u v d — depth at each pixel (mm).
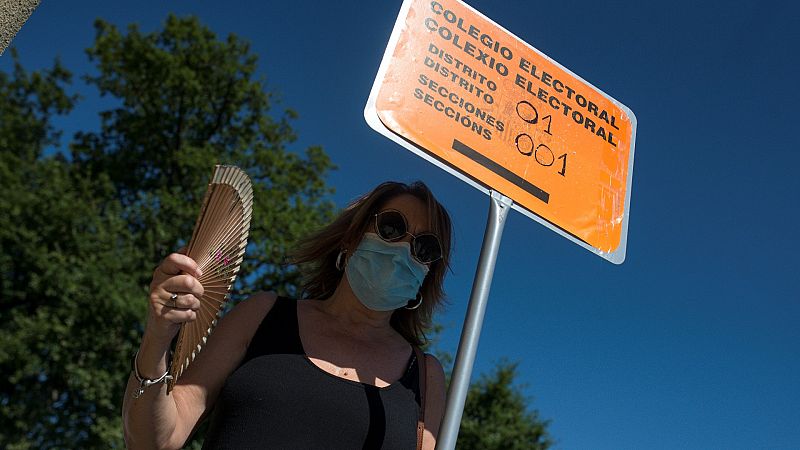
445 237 2055
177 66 17828
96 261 13375
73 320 12641
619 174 2354
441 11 2053
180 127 18062
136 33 18250
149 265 14180
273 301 1832
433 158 1897
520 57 2205
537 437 18375
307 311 1860
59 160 16922
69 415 12875
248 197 1390
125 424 1451
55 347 12438
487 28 2145
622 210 2328
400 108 1886
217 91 18375
